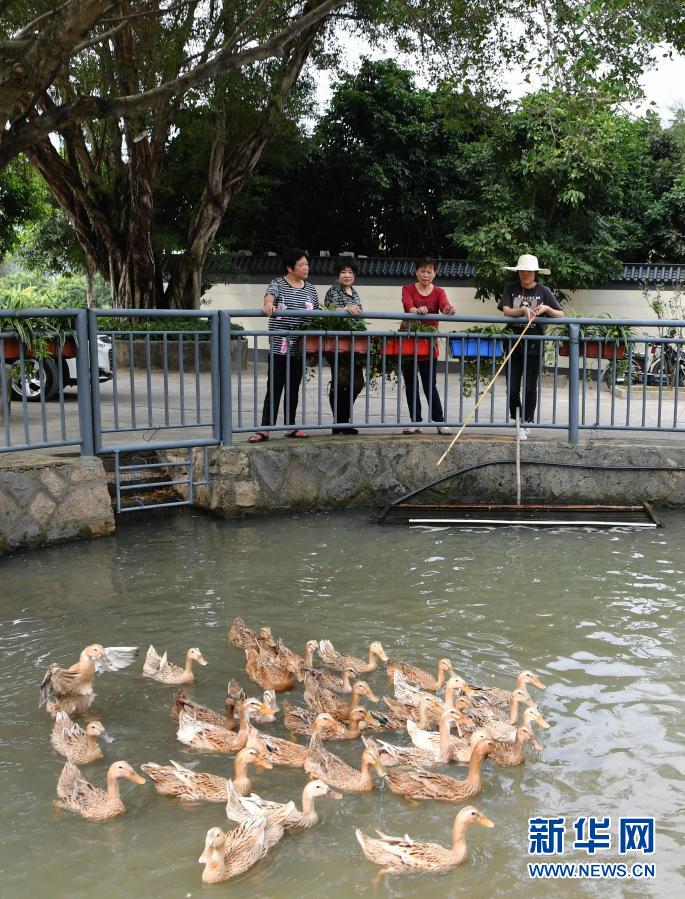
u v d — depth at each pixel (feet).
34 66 31.99
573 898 13.50
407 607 25.14
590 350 37.47
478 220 79.56
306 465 35.40
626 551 30.58
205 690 20.31
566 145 52.85
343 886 13.82
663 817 15.42
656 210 88.94
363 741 17.79
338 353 36.29
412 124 87.76
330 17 59.11
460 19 45.93
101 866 14.16
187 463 33.88
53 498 30.66
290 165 84.58
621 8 37.70
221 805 15.88
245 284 90.99
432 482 36.22
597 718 18.79
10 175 86.89
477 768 16.11
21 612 24.48
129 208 75.05
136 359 73.97
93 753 17.25
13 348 31.09
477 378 36.76
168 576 27.50
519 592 26.40
